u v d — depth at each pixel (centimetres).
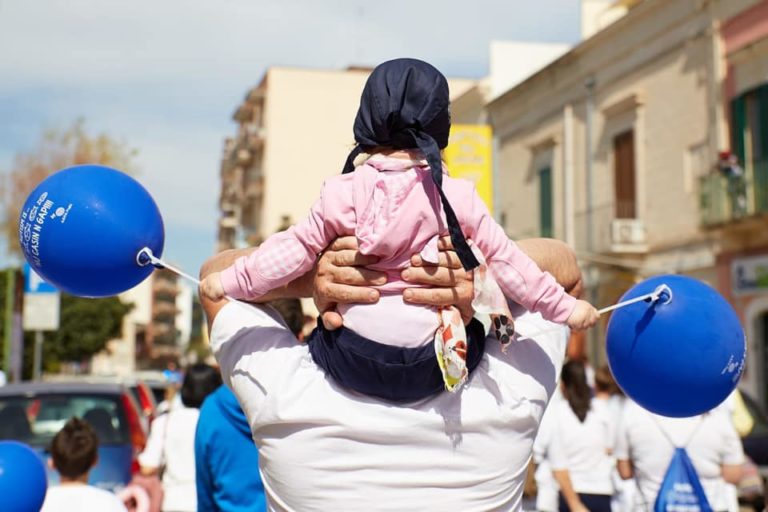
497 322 241
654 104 2595
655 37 2584
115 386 991
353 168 259
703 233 2420
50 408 947
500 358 254
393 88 246
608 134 2788
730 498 670
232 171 7031
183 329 13038
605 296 2841
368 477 237
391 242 235
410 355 235
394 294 238
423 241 237
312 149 5362
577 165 2944
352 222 241
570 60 2964
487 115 3509
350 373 238
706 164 2397
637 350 261
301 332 505
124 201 265
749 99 2270
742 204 2252
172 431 734
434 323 236
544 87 3117
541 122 3141
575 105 2956
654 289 262
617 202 2747
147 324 10875
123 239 263
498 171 3425
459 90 4547
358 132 254
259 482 518
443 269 237
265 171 5334
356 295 236
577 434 793
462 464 240
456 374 232
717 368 257
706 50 2388
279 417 241
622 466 676
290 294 276
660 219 2581
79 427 569
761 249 2258
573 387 804
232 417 518
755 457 1351
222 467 518
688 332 255
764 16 2200
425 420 237
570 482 787
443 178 245
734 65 2306
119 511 552
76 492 550
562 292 251
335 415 238
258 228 5750
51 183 265
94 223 260
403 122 244
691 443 656
